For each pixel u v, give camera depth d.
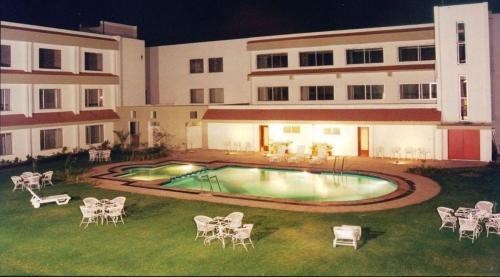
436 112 33.31
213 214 20.00
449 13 32.75
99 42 41.66
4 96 34.75
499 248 15.03
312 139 37.38
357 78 38.66
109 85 43.50
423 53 36.72
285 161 34.41
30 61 35.94
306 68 40.88
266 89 42.75
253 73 42.91
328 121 36.03
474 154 32.28
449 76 33.00
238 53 45.41
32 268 14.14
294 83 41.16
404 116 33.84
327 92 40.06
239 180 29.45
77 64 39.84
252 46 42.62
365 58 38.75
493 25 35.34
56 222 19.17
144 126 43.38
